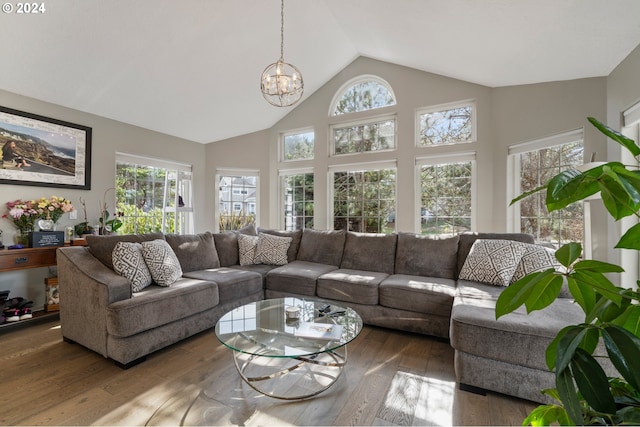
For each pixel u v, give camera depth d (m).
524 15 2.04
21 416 1.51
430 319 2.38
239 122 4.43
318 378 1.87
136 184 3.90
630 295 0.61
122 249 2.32
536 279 0.62
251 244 3.58
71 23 2.25
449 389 1.76
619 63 2.32
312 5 2.90
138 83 3.07
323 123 4.36
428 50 3.06
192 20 2.56
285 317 1.97
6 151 2.75
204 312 2.52
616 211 0.59
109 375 1.89
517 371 1.62
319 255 3.51
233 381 1.84
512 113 3.14
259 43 3.12
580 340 0.55
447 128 3.62
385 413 1.56
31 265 2.67
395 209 3.90
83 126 3.30
